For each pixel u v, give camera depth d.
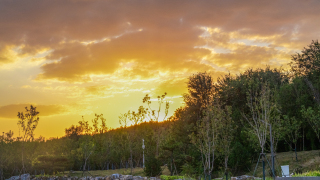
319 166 27.17
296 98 37.59
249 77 51.12
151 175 35.72
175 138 43.50
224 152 28.73
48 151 63.84
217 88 52.31
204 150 26.97
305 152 35.94
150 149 49.84
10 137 45.34
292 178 15.23
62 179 38.94
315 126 32.19
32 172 53.25
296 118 36.34
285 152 39.84
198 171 33.34
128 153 54.28
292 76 47.75
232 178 26.84
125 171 48.03
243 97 44.97
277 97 33.47
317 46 43.62
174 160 37.88
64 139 76.94
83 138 69.44
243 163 33.69
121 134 64.88
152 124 58.97
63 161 49.19
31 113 38.22
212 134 27.77
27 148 51.69
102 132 68.31
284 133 32.28
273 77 48.00
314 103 36.94
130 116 52.72
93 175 44.94
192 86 52.44
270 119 30.31
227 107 31.11
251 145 34.28
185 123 46.81
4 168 46.66
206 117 28.06
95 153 57.59
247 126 38.03
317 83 37.56
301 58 44.75
